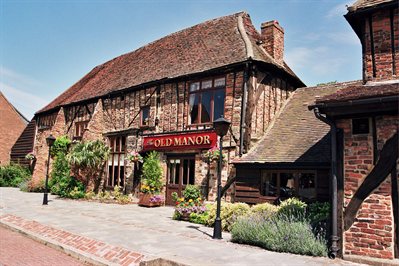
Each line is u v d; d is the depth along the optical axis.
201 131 11.72
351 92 5.99
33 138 23.69
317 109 5.87
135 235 7.10
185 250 5.95
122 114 15.35
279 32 13.12
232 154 10.83
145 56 17.00
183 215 9.46
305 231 6.27
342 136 5.86
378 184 5.44
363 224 5.48
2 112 27.59
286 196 9.19
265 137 10.78
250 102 10.82
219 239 7.10
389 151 5.40
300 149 9.31
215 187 11.09
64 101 20.20
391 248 5.21
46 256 5.91
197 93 12.34
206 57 12.78
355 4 6.99
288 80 12.85
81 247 6.24
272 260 5.45
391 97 5.02
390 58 6.59
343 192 5.73
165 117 13.18
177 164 12.62
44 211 10.47
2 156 26.98
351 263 5.35
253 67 11.01
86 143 15.49
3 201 12.95
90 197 14.59
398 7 6.57
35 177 18.72
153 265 5.15
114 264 5.28
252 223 6.94
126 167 14.58
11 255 5.86
